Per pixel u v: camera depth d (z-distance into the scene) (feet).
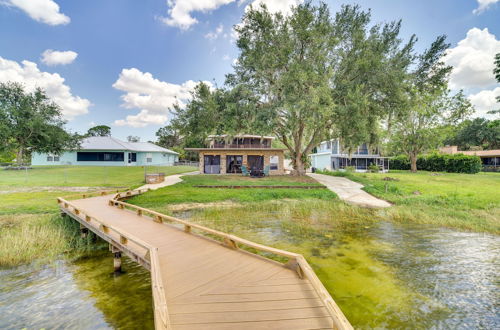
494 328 10.96
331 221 31.17
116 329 11.26
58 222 27.81
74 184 55.93
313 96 49.32
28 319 11.99
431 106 82.84
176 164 150.51
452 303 12.95
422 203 39.70
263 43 58.03
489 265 17.74
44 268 18.21
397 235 25.30
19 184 54.44
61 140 94.32
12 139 90.02
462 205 37.32
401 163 119.96
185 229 21.03
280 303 10.00
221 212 36.04
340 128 58.18
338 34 61.98
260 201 44.09
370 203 42.09
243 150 85.46
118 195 38.17
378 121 67.05
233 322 8.71
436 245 22.22
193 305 9.78
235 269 13.38
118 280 16.43
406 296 13.64
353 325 11.09
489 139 155.84
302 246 22.12
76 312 12.62
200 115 59.82
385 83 55.16
